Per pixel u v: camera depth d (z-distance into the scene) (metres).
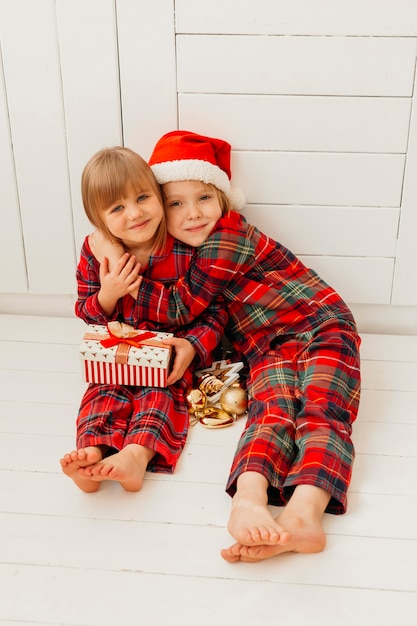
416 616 1.02
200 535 1.16
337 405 1.31
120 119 1.61
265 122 1.58
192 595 1.05
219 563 1.11
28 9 1.52
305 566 1.10
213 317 1.52
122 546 1.14
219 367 1.52
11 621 1.02
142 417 1.33
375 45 1.50
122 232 1.39
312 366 1.38
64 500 1.24
